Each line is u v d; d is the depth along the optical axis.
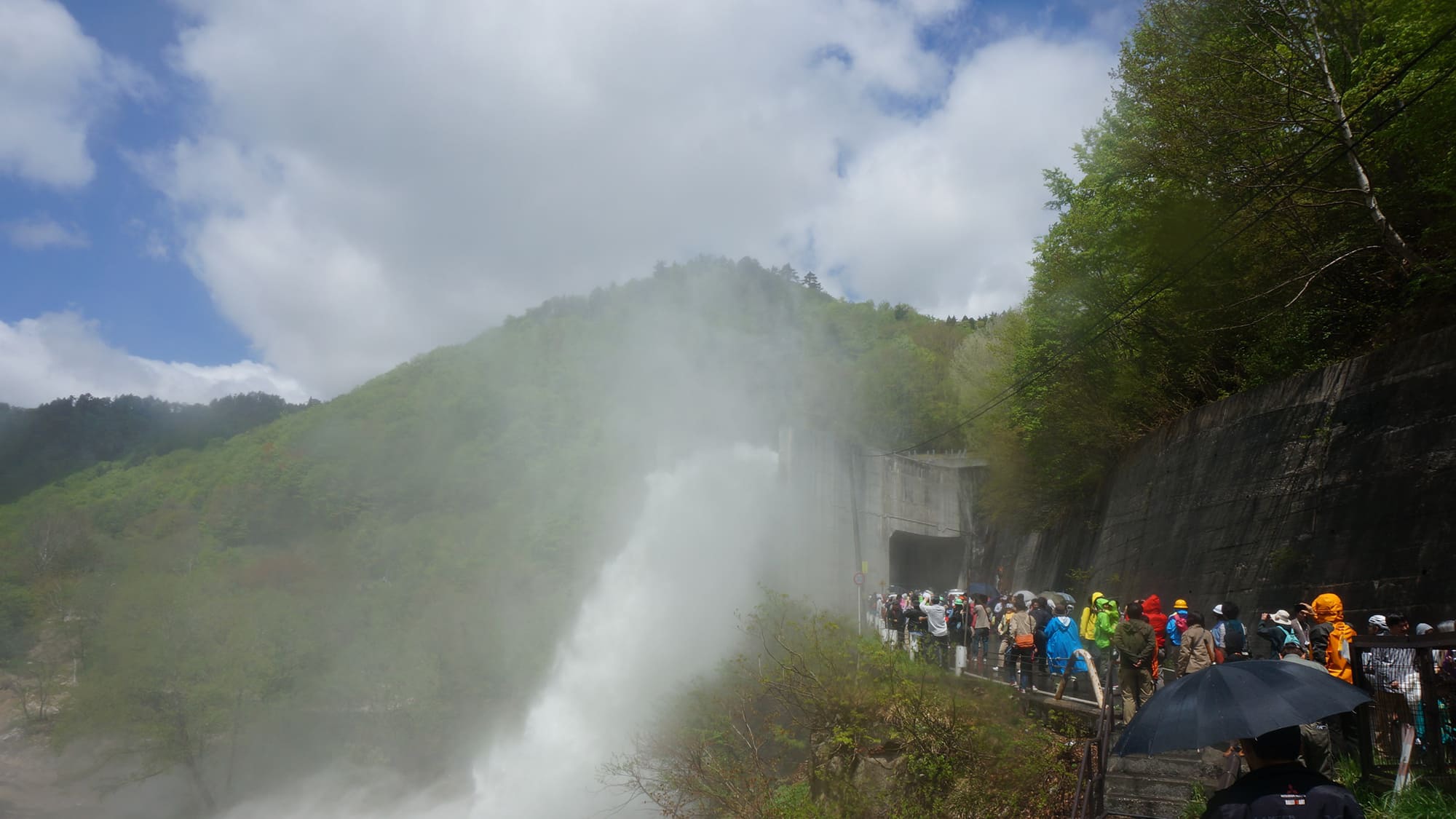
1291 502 18.03
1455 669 7.77
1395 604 14.60
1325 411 17.70
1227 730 4.35
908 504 41.97
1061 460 33.59
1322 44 17.11
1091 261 29.73
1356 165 16.77
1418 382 15.38
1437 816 7.32
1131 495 27.12
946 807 13.27
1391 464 15.54
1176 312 24.47
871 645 15.80
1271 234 20.28
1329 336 19.45
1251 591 18.64
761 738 18.92
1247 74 18.22
